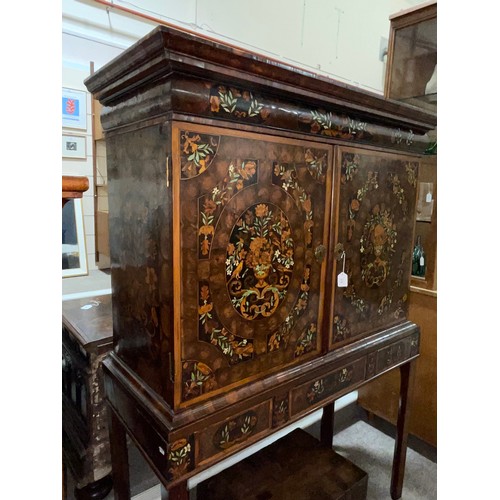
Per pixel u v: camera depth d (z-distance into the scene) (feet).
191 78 2.15
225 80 2.26
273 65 2.34
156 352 2.61
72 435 4.35
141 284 2.73
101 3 4.87
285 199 2.79
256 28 6.38
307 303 3.14
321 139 2.95
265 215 2.68
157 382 2.65
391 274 3.95
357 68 8.45
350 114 3.09
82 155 5.24
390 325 4.08
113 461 3.47
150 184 2.45
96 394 3.96
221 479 3.98
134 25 5.25
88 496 4.22
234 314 2.65
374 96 3.03
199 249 2.39
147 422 2.65
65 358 4.58
